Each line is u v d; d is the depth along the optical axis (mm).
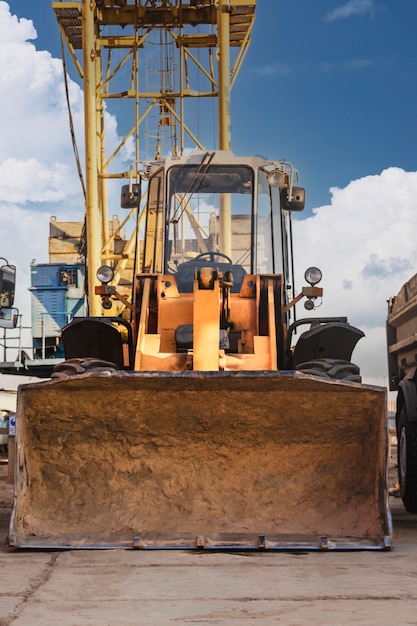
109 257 20812
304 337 7719
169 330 7816
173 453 6473
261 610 4082
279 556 5723
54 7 20531
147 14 21891
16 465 6191
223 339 7230
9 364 20016
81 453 6461
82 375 6043
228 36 20812
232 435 6430
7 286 8992
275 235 8703
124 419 6391
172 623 3822
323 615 3953
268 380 6043
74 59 21578
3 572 5168
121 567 5312
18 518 6141
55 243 22469
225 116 20891
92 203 19703
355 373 7039
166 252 8703
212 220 8719
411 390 8719
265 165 8820
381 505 6176
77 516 6309
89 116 20016
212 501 6379
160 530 6227
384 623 3781
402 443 9062
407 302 8523
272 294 7891
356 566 5312
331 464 6426
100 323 7973
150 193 8891
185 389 6207
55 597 4434
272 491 6395
